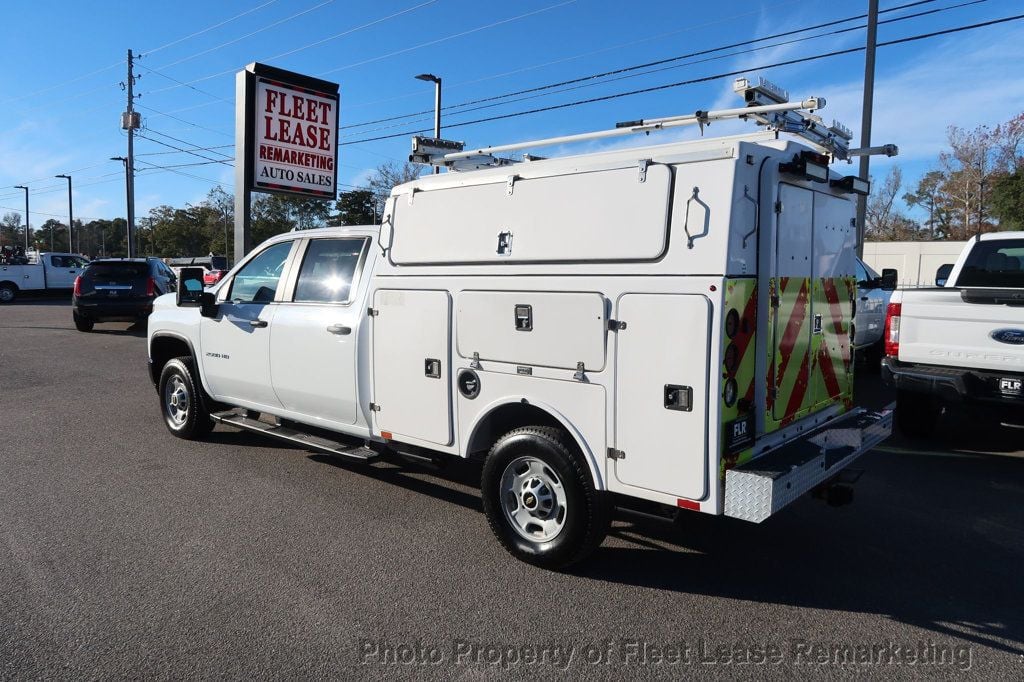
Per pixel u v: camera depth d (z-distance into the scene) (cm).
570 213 397
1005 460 664
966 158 5334
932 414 721
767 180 373
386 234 495
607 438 387
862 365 1197
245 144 1099
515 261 420
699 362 353
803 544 472
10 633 355
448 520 509
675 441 362
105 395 953
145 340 1550
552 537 421
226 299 656
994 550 463
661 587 409
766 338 379
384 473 619
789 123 434
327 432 591
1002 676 323
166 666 327
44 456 665
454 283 450
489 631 360
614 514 411
